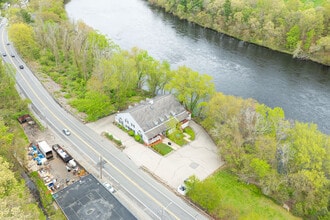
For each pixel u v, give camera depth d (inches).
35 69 4808.1
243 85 4800.7
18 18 6058.1
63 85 4392.2
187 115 3617.1
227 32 6884.8
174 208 2556.6
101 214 2304.4
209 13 7298.2
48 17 6122.1
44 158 2977.4
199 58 5689.0
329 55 5521.7
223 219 2442.2
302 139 2728.8
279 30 6013.8
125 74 3831.2
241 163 2881.4
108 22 7362.2
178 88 3641.7
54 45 4931.1
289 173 2684.5
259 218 2413.9
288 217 2546.8
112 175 2866.6
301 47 5826.8
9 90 3570.4
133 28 7071.9
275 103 4375.0
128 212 2332.7
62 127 3508.9
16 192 2052.2
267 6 6190.9
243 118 3129.9
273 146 2760.8
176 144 3319.4
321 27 5600.4
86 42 4623.5
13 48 5487.2
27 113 3604.8
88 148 3201.3
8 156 2647.6
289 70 5339.6
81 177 2696.9
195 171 2962.6
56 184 2719.0
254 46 6338.6
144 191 2709.2
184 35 6811.0
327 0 6013.8
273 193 2709.2
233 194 2731.3
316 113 4170.8
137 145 3277.6
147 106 3440.0
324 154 2647.6
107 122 3646.7
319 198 2527.1
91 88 3799.2
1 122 3029.0
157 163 3043.8
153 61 4074.8
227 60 5644.7
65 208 2347.4
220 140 3088.1
